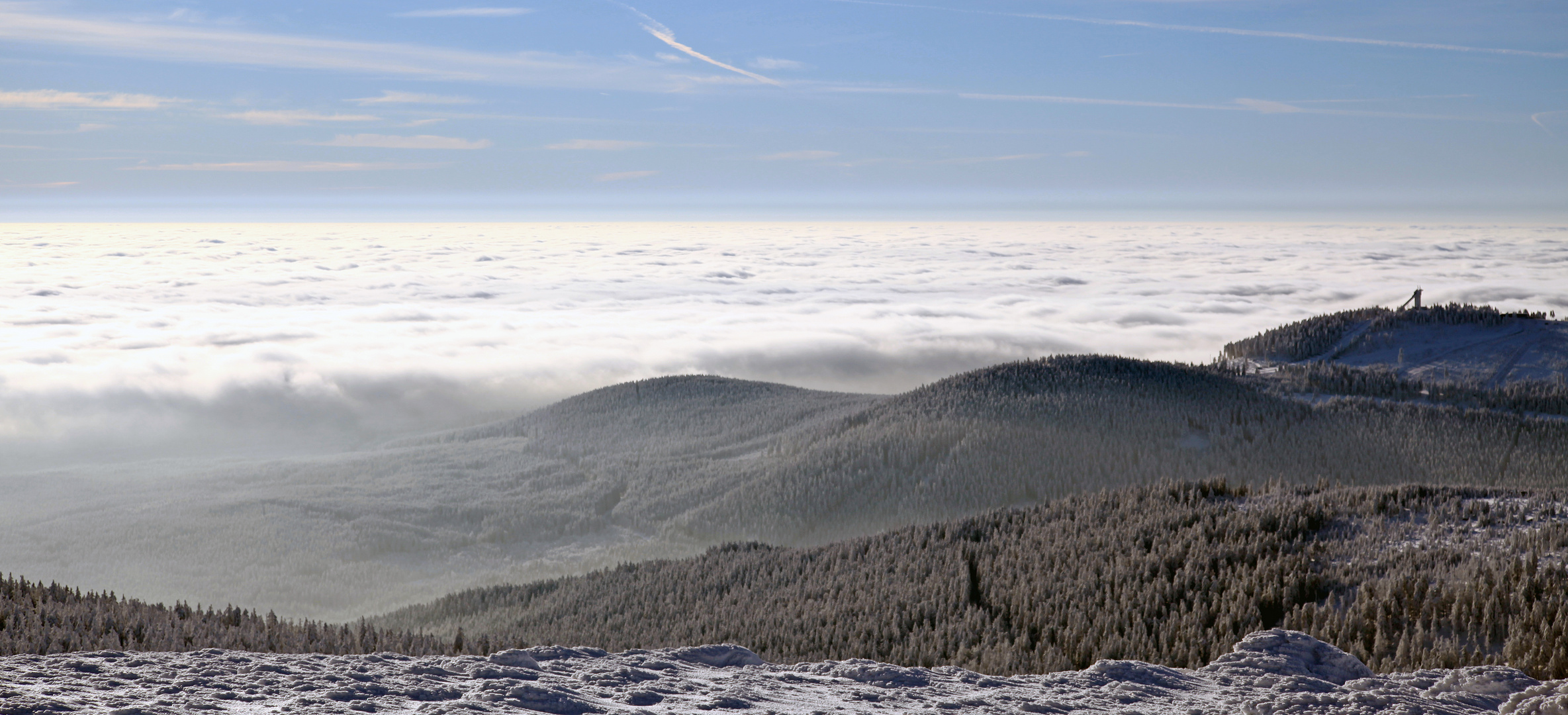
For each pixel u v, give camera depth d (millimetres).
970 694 28312
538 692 24453
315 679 25031
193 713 21266
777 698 26531
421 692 24500
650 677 28375
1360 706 27562
